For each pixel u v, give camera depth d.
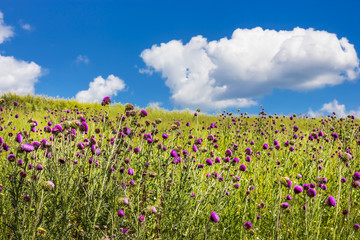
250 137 8.70
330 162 6.25
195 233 2.99
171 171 3.52
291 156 5.80
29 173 3.12
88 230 2.56
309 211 3.45
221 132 9.03
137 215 2.63
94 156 2.92
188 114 17.88
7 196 2.79
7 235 2.59
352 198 4.55
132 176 3.46
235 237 3.35
